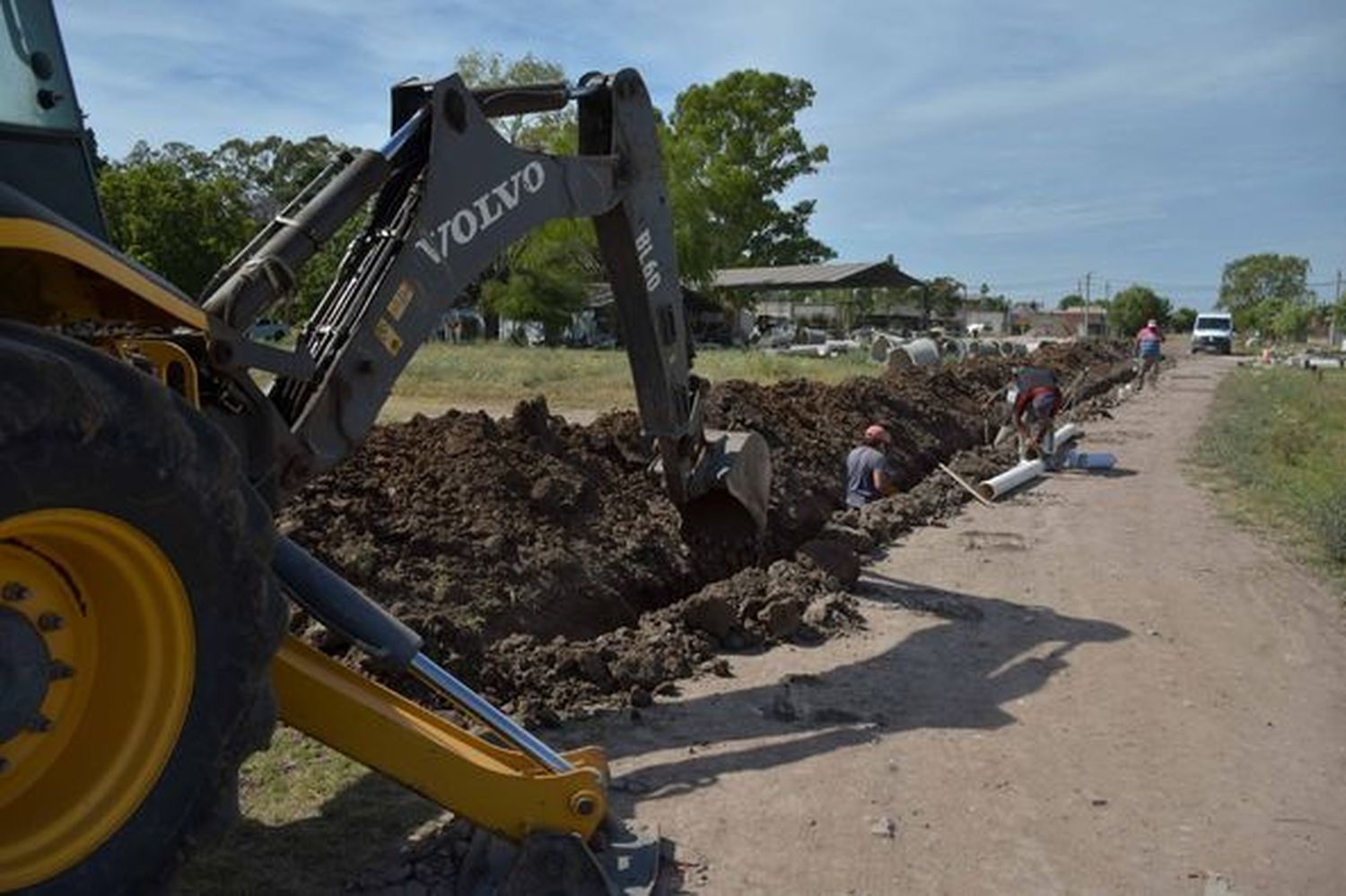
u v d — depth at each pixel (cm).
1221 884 439
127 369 283
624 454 1022
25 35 361
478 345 4338
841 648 707
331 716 365
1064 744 568
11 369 257
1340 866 458
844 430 1430
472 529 770
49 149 364
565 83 632
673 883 423
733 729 572
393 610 636
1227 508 1227
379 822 455
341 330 478
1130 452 1708
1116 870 448
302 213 462
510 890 370
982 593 847
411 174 522
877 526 1023
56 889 284
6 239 276
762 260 8506
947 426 1753
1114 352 4584
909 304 8456
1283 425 2016
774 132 7881
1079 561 956
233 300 417
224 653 303
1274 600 843
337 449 467
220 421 401
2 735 288
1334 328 8150
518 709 578
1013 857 455
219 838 307
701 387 723
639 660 634
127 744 297
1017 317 9894
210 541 297
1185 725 596
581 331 5453
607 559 832
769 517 1009
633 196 643
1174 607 816
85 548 286
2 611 287
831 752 546
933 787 514
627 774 515
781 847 455
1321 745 575
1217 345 6081
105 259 303
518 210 551
